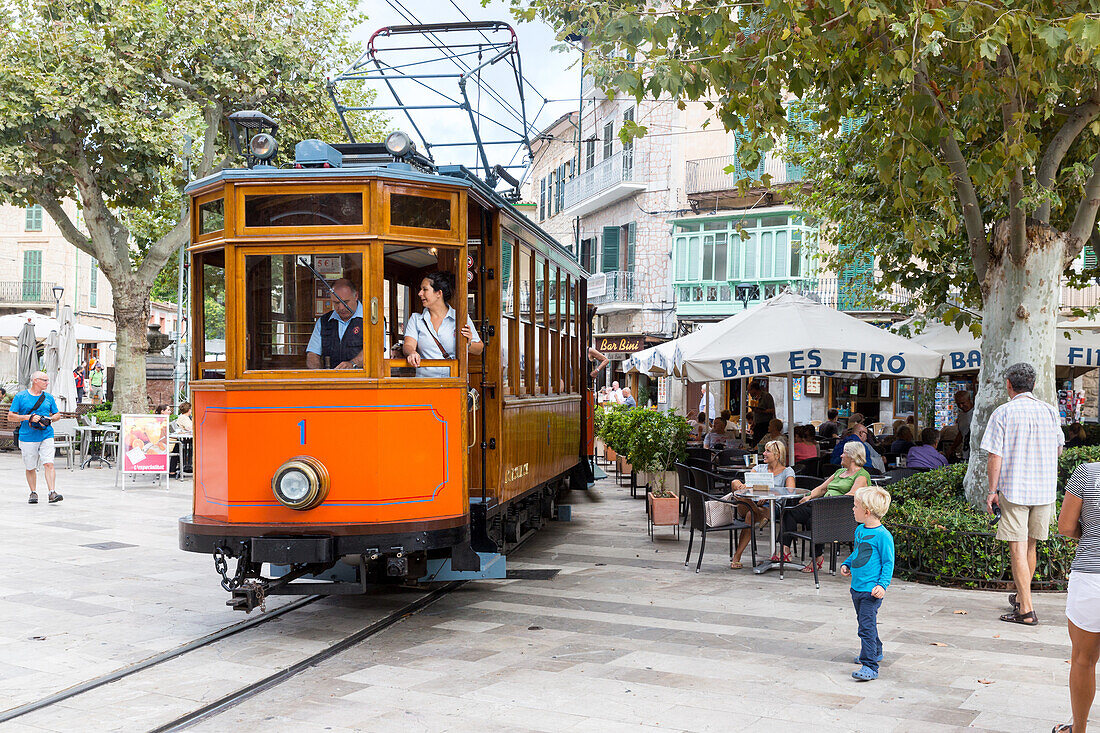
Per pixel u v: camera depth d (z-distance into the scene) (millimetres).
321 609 8258
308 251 7156
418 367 7391
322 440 7031
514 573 9961
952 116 10391
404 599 8672
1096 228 13414
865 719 5355
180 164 22094
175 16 20469
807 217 17500
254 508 7051
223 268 7438
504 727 5219
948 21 8070
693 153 32375
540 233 11008
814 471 13680
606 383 36438
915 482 10969
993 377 9883
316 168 7684
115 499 15359
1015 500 7742
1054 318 9844
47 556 10422
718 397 32031
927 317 14633
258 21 21125
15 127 19922
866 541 6168
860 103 10383
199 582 9258
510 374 9469
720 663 6500
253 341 7199
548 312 11672
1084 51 7820
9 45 19516
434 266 7684
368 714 5445
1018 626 7609
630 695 5781
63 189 22109
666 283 32906
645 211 33125
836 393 29266
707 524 10195
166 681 6066
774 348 11062
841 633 7383
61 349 21688
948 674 6254
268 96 21797
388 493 7074
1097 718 5359
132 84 20312
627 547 11727
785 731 5156
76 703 5625
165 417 16891
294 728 5223
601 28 8430
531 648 6914
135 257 29188
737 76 8586
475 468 8609
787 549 10453
